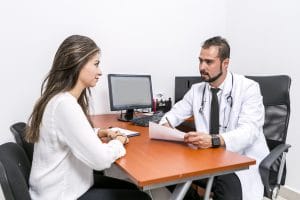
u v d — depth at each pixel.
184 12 2.55
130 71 2.31
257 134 1.52
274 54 2.32
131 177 0.92
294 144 2.19
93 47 1.12
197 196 1.46
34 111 1.09
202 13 2.66
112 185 1.32
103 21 2.12
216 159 1.11
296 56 2.14
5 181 0.85
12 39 1.78
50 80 1.11
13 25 1.77
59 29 1.94
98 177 1.38
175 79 2.49
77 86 1.12
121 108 1.99
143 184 0.87
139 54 2.34
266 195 1.44
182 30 2.56
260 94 1.66
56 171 1.05
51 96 1.07
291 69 2.19
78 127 0.99
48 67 1.93
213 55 1.57
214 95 1.69
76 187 1.10
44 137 1.05
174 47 2.54
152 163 1.05
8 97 1.80
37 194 1.07
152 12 2.36
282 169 1.47
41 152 1.08
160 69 2.48
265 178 1.24
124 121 1.93
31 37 1.84
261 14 2.42
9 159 0.92
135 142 1.37
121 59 2.25
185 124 2.05
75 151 1.00
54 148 1.05
